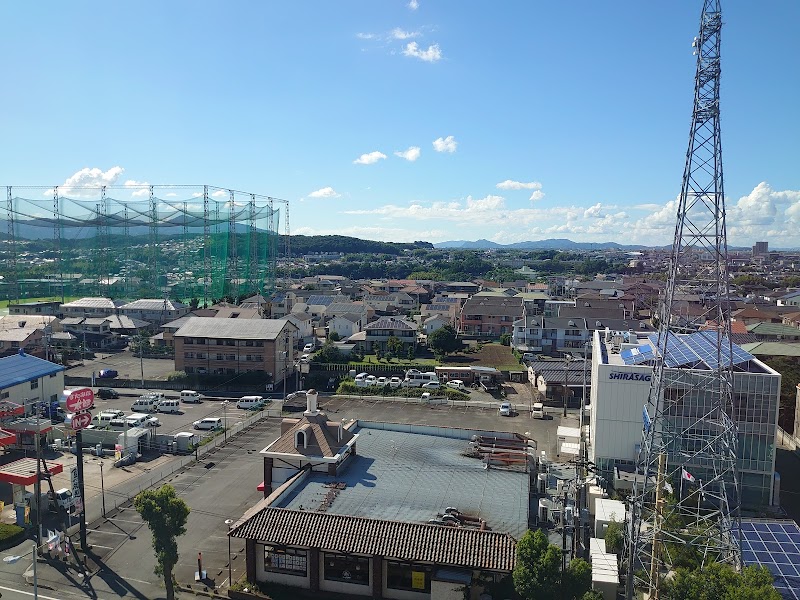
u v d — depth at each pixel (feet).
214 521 115.75
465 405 207.92
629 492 128.16
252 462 148.05
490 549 82.94
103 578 96.07
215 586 94.12
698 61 91.09
